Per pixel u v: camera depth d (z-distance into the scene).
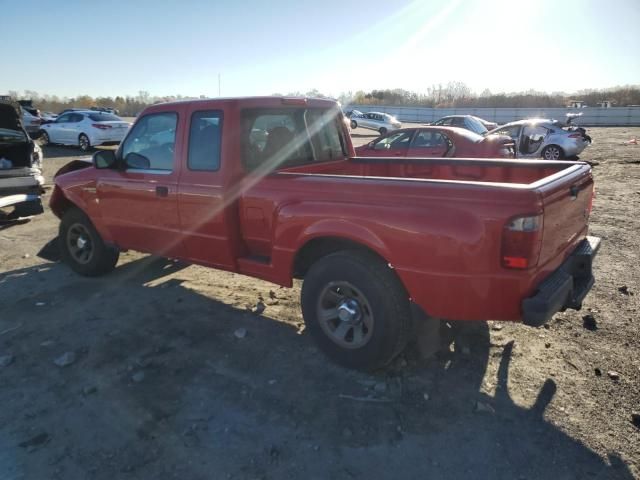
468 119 21.33
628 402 3.14
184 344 3.96
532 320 2.85
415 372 3.53
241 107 4.01
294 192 3.63
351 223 3.28
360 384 3.39
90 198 5.16
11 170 8.11
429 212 2.99
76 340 4.05
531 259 2.80
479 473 2.59
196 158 4.23
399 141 10.16
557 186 3.06
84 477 2.58
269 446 2.79
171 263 6.06
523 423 2.96
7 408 3.17
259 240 4.00
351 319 3.41
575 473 2.58
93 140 19.09
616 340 3.92
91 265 5.46
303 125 4.69
